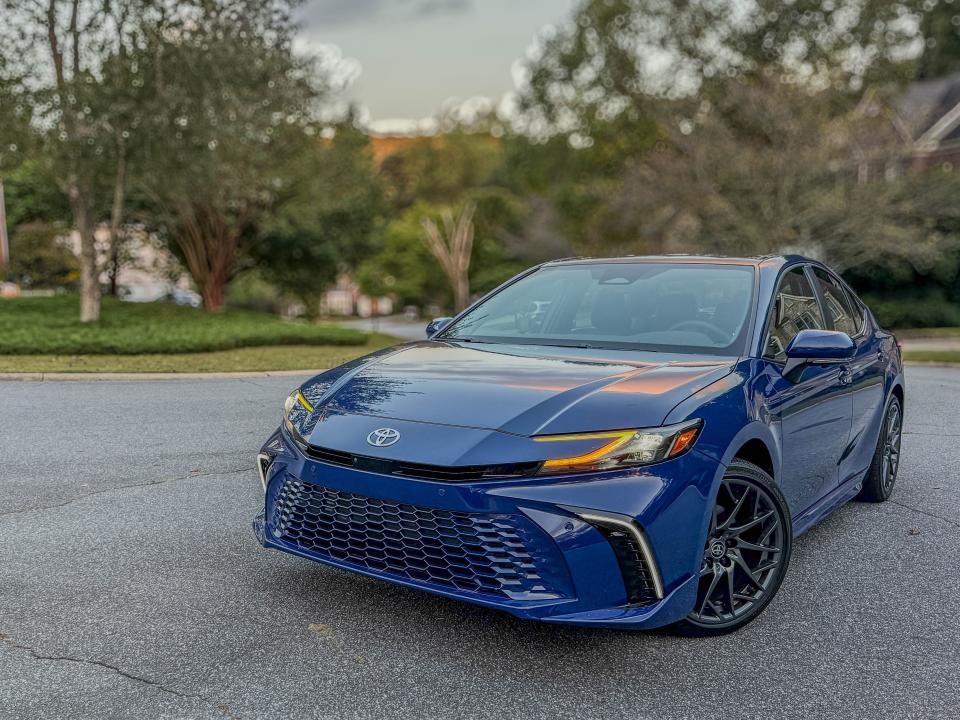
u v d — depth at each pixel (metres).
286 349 16.23
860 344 4.84
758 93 23.36
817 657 3.08
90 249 19.28
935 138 36.31
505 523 2.75
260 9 18.64
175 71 17.70
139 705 2.64
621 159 42.09
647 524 2.74
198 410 8.32
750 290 3.99
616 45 41.44
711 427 2.98
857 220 22.55
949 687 2.87
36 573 3.75
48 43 17.48
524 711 2.66
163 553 4.05
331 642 3.11
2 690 2.71
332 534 3.13
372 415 3.13
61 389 9.59
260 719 2.58
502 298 4.65
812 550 4.33
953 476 6.04
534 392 3.08
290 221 29.08
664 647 3.13
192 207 25.02
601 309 4.17
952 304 30.44
